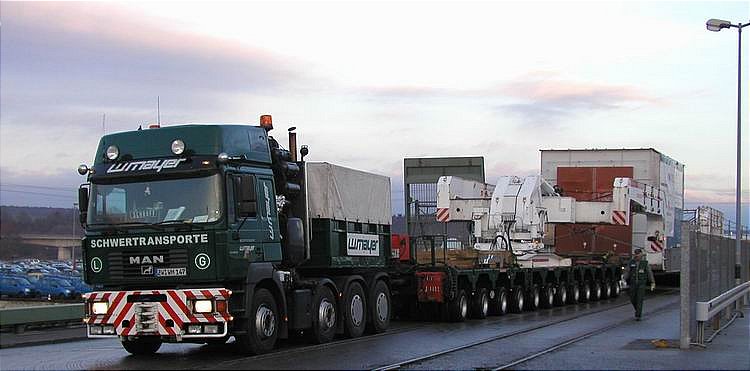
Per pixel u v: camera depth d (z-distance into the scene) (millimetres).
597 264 29953
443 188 25406
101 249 13438
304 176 15547
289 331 16078
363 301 17266
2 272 40125
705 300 16438
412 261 21438
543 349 14555
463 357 13398
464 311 21469
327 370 11719
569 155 32750
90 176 13750
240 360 12953
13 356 14141
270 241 14156
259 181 13961
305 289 15297
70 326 19781
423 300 20609
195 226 12898
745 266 29031
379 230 18516
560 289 27156
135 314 13008
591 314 23703
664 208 33594
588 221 29109
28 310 18281
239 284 13406
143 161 13453
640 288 21438
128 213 13359
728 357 13391
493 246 24797
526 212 24578
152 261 13102
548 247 27125
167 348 15422
